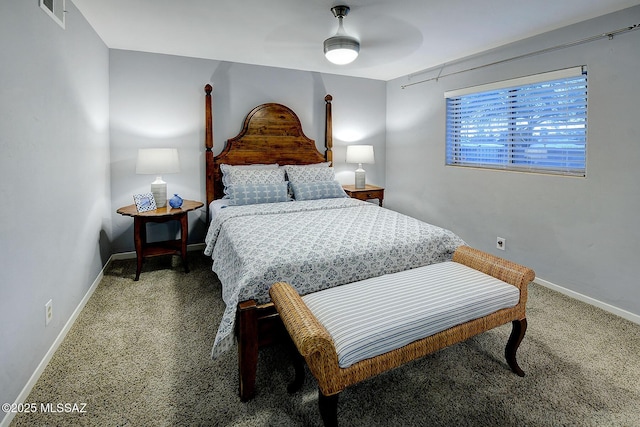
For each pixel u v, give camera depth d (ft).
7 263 4.83
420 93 13.97
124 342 6.83
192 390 5.53
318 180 12.68
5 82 4.88
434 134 13.41
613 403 5.26
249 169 12.49
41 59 6.06
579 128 8.81
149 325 7.50
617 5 7.56
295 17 8.44
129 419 4.90
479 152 11.80
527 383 5.73
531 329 7.43
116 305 8.42
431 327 4.96
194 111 12.44
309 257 6.23
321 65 13.19
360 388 5.61
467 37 9.74
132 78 11.48
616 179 7.98
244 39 10.19
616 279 8.10
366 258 6.66
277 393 5.51
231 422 4.91
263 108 13.21
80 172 8.16
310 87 14.21
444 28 9.04
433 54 11.45
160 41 10.45
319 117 14.53
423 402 5.30
